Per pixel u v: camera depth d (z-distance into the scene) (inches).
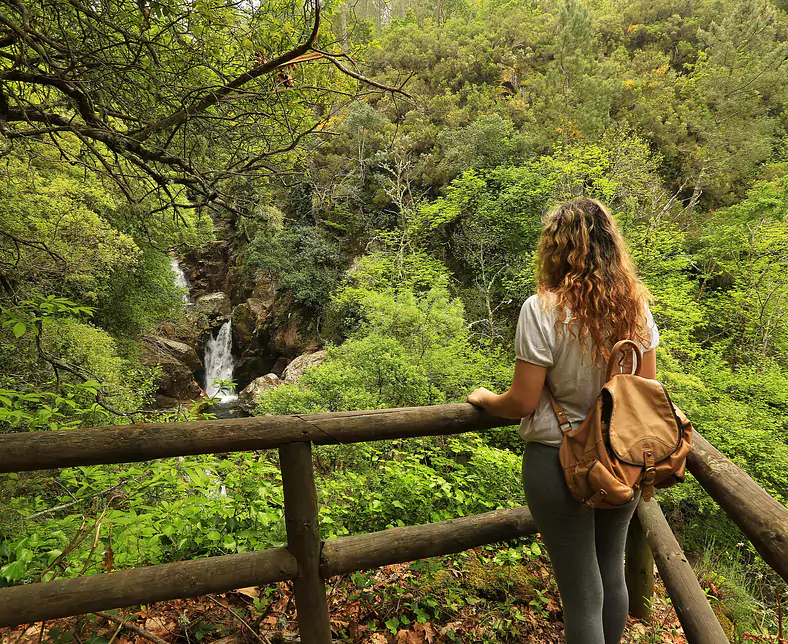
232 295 803.4
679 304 392.2
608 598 48.9
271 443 48.9
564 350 41.4
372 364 309.0
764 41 706.8
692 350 384.8
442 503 105.6
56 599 45.0
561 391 42.7
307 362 560.7
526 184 537.0
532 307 42.4
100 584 46.3
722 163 647.8
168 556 73.1
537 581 82.4
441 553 58.6
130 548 70.4
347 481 103.0
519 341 42.5
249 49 81.7
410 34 842.8
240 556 50.7
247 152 101.9
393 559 56.3
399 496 97.3
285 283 671.8
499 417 56.9
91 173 287.3
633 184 514.6
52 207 263.9
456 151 640.4
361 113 658.2
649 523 65.4
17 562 59.9
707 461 45.3
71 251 283.6
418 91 758.5
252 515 76.3
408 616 72.1
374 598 73.9
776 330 418.3
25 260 172.1
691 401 329.1
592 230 42.9
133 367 484.1
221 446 47.2
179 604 69.6
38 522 76.7
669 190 705.6
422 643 66.7
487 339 454.6
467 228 579.5
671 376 325.7
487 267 549.6
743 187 681.0
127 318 513.0
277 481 87.4
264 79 86.7
